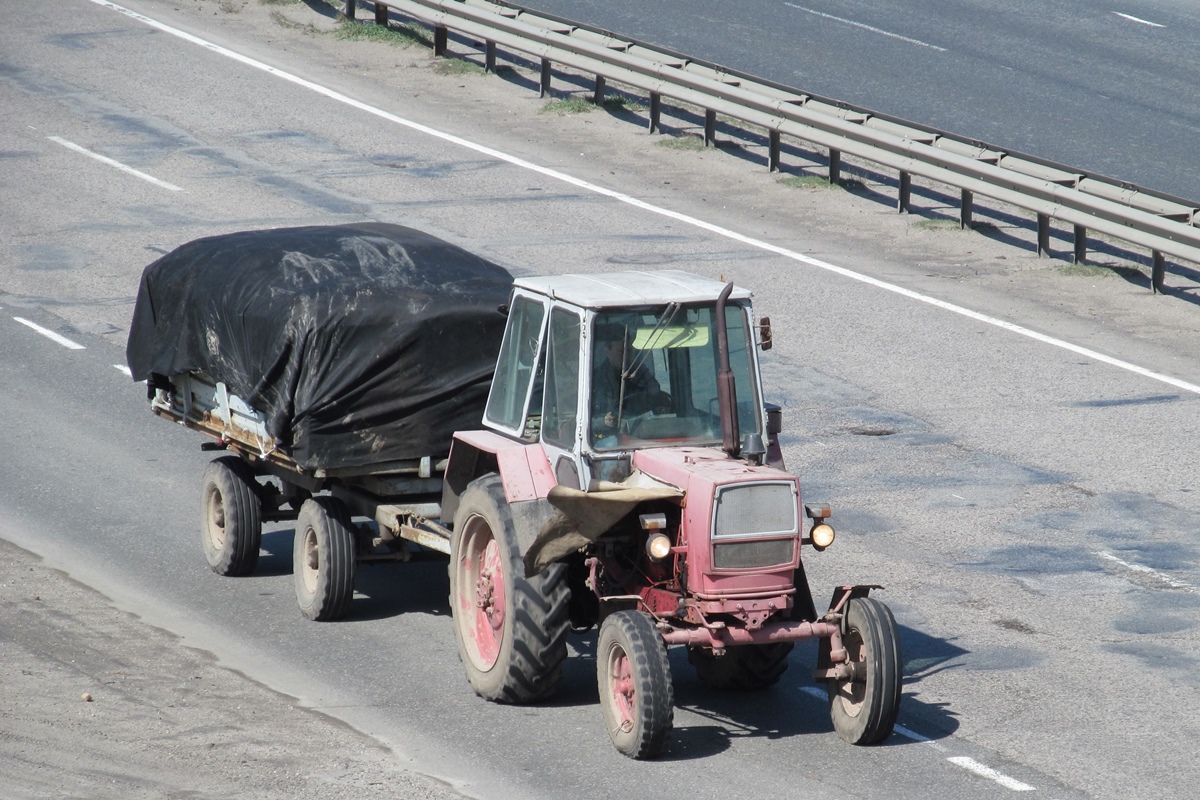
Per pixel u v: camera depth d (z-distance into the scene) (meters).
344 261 36.97
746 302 31.05
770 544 28.45
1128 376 55.16
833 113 78.31
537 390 31.52
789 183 80.00
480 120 89.81
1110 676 32.97
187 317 38.84
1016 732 30.14
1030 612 36.66
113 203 73.81
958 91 87.38
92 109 88.69
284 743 29.17
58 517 43.69
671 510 29.44
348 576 36.03
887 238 72.25
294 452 34.81
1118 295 64.75
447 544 33.66
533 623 30.08
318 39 104.81
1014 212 76.56
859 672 29.12
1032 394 53.31
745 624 28.52
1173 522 42.50
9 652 33.56
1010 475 46.16
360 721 30.52
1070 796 27.27
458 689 32.38
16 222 71.06
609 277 32.47
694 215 74.50
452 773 28.03
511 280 37.25
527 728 30.27
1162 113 84.31
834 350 57.56
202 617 36.69
